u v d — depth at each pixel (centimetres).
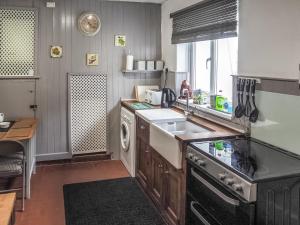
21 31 416
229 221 187
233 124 283
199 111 351
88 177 406
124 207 322
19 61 420
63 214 308
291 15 207
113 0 445
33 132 348
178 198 262
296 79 205
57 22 429
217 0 301
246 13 256
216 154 209
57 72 438
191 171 232
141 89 471
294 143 210
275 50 224
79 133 460
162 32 470
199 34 342
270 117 232
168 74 448
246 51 257
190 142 241
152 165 328
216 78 353
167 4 443
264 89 236
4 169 302
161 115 351
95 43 448
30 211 312
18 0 410
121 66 464
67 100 447
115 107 471
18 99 426
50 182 388
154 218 300
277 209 174
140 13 463
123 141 446
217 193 193
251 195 167
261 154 211
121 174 418
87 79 452
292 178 174
